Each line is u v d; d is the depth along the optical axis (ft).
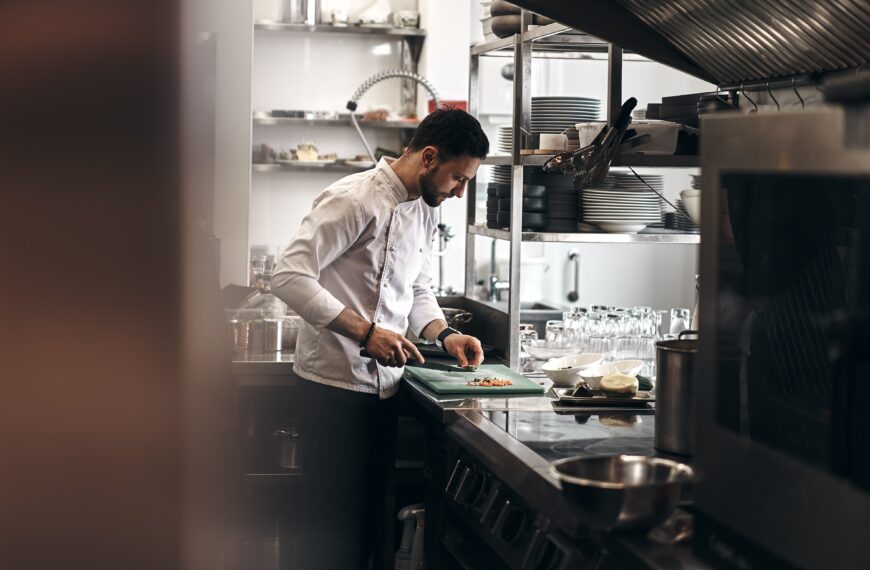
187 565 1.80
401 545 9.84
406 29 17.87
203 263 7.57
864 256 2.88
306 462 9.07
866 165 2.78
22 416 1.64
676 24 6.85
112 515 1.76
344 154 18.44
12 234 1.54
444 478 8.10
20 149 1.50
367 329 8.29
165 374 1.69
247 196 15.28
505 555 6.01
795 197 3.30
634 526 4.26
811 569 3.13
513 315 9.73
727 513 3.67
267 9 17.81
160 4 1.51
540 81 18.37
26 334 1.60
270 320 10.78
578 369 8.49
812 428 3.51
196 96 1.57
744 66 6.75
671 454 5.97
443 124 8.40
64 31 1.47
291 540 10.57
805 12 5.46
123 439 1.71
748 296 3.78
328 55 18.29
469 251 11.68
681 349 5.90
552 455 5.97
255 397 10.52
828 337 3.81
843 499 2.96
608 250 18.80
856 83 2.79
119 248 1.58
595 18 7.23
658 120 8.82
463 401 8.02
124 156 1.55
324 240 8.36
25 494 1.69
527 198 9.84
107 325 1.62
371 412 8.91
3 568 1.69
